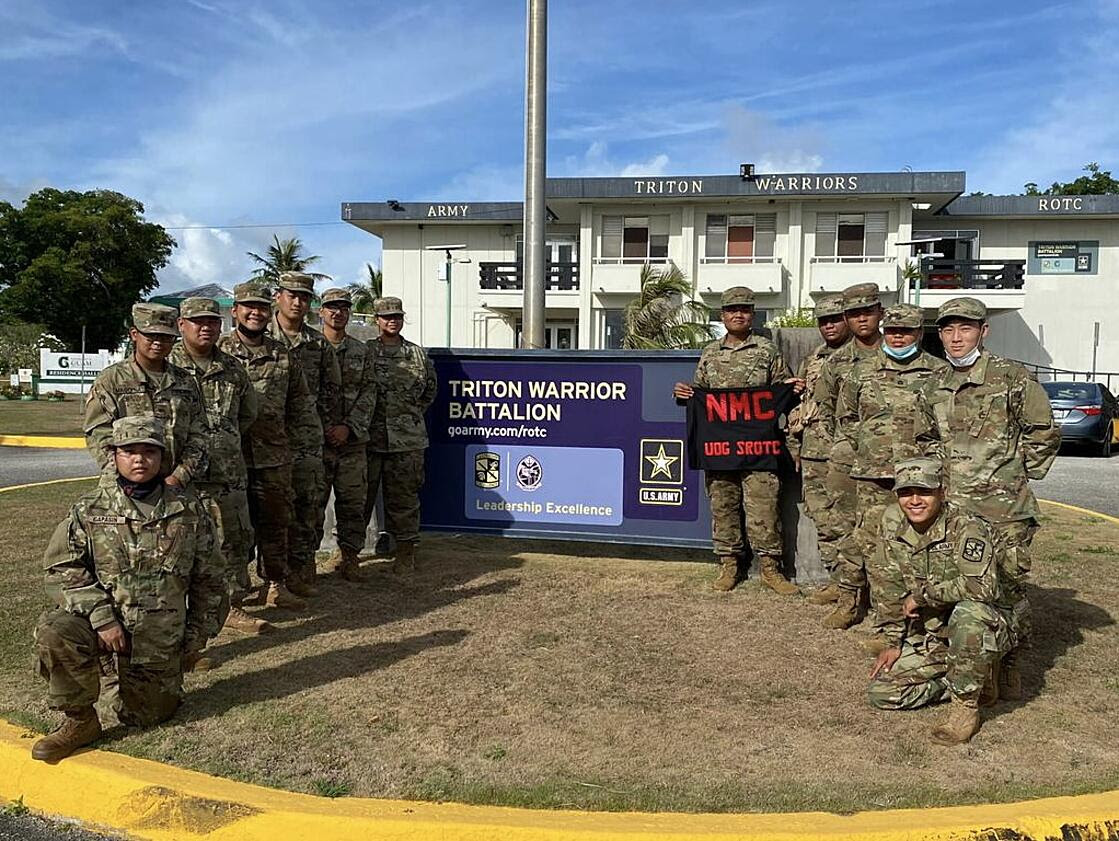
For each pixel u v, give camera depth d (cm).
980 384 461
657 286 1770
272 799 328
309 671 462
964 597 394
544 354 686
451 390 707
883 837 306
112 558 375
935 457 480
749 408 608
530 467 697
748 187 2538
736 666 474
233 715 406
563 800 330
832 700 429
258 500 568
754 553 649
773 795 334
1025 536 448
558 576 657
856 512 526
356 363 629
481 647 500
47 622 360
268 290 579
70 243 4612
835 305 590
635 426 675
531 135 830
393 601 593
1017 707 421
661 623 547
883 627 466
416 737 385
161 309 456
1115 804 327
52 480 1209
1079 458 1617
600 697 430
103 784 344
